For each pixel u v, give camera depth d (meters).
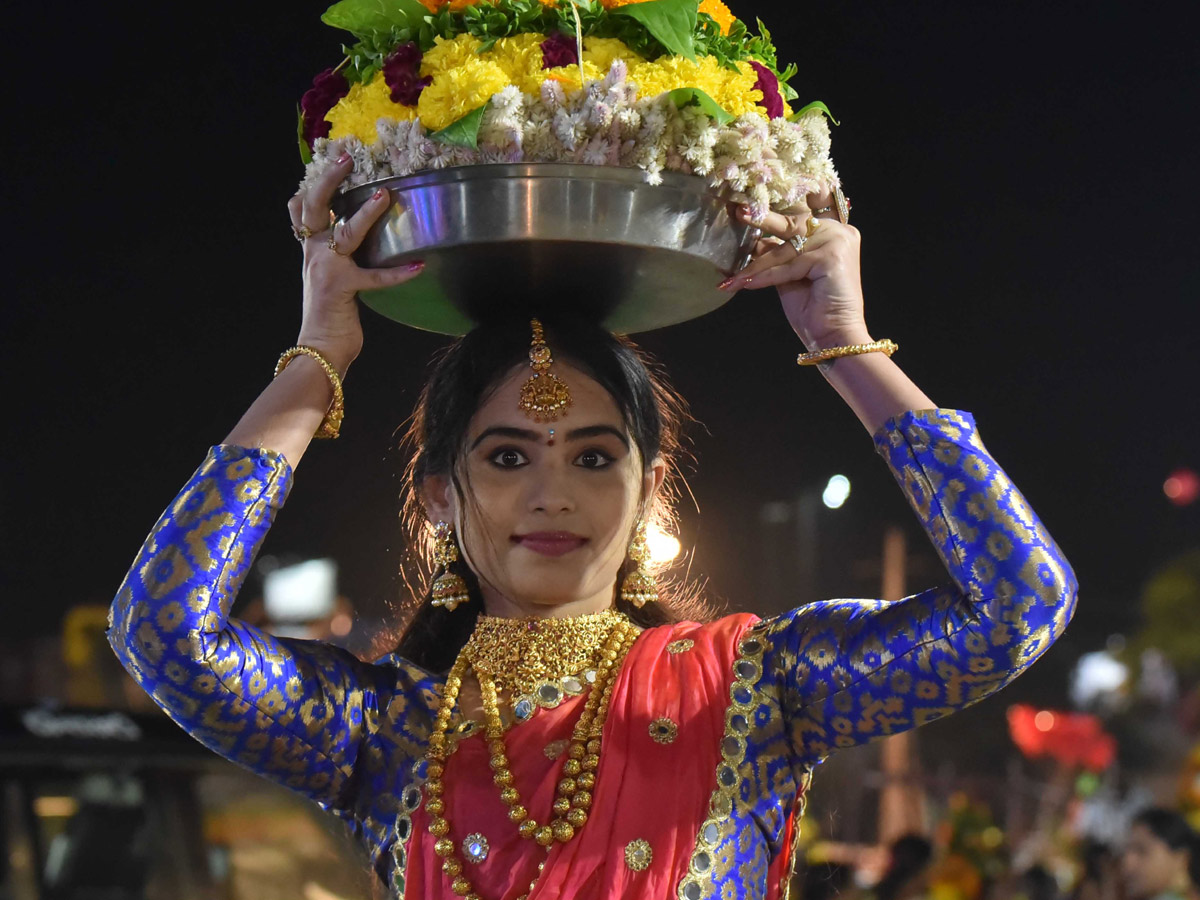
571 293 3.01
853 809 14.45
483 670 2.98
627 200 2.72
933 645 2.73
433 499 3.20
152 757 6.20
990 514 2.73
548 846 2.72
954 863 10.76
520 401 2.96
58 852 6.02
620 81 2.69
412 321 3.22
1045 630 2.68
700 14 2.96
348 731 2.93
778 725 2.86
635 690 2.86
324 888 6.07
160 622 2.68
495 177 2.69
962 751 15.56
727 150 2.78
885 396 2.92
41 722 6.18
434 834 2.78
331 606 12.95
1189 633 15.86
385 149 2.81
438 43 2.80
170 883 5.99
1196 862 8.86
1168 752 14.47
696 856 2.69
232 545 2.74
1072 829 13.43
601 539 2.98
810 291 3.06
